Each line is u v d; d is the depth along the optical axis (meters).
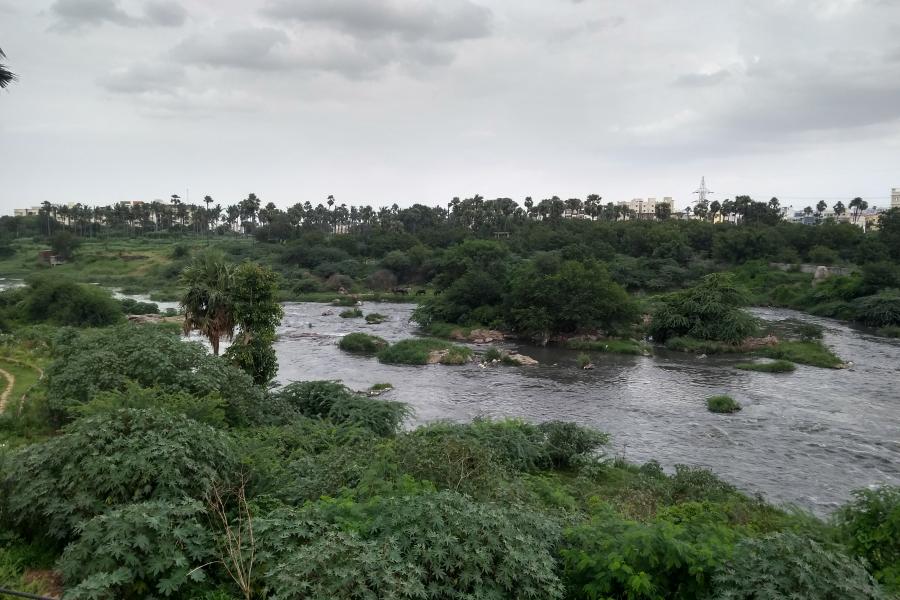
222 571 7.62
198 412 13.58
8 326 51.78
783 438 28.75
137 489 8.76
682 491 17.97
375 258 120.88
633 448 27.16
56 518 8.55
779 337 56.78
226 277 28.31
